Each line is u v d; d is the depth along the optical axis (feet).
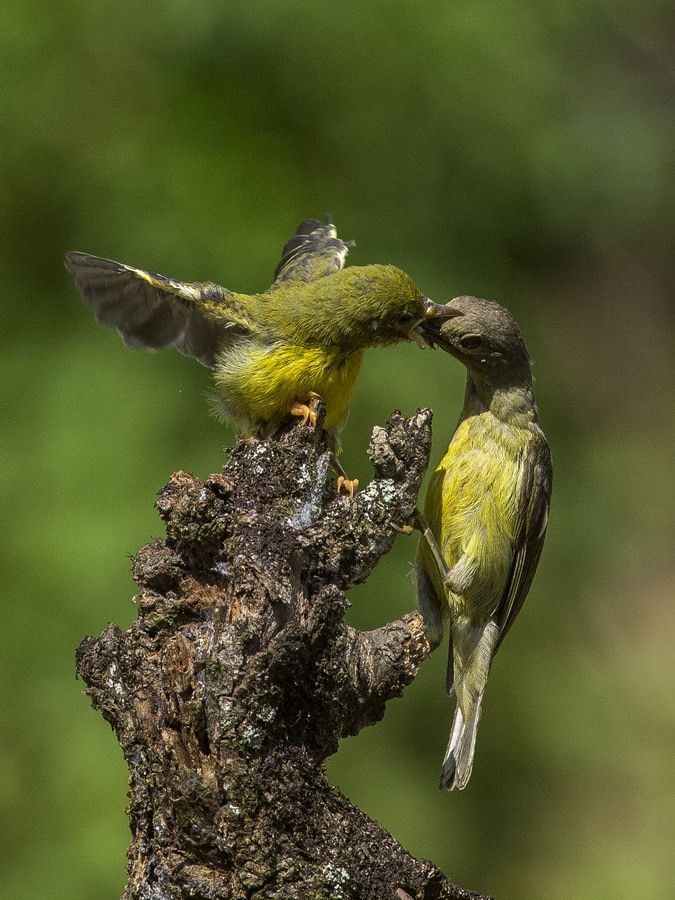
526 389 28.09
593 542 54.13
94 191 45.55
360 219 47.75
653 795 49.78
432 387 44.29
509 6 50.37
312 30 46.83
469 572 27.07
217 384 26.08
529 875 46.80
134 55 46.98
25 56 46.47
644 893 46.16
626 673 54.39
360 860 19.25
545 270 59.26
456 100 48.83
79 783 40.55
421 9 48.08
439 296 47.26
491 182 50.11
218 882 19.07
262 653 19.31
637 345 65.87
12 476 43.06
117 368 43.96
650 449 62.54
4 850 40.52
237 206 44.86
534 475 27.84
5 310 45.80
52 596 41.39
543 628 50.65
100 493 42.16
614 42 61.00
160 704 19.71
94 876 39.32
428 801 43.75
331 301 25.93
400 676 20.66
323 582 20.81
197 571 20.39
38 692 41.39
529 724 48.83
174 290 26.08
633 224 61.46
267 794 19.07
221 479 20.77
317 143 47.88
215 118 46.26
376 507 21.40
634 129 56.90
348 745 43.75
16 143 46.19
